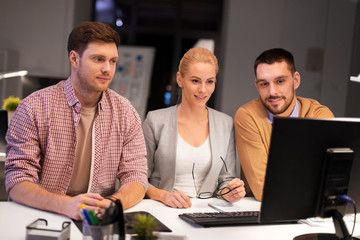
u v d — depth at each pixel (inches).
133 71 256.1
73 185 66.1
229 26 239.3
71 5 235.3
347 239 47.9
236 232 52.5
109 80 61.4
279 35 237.8
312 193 47.7
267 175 45.3
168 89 283.7
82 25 60.2
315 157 46.9
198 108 76.0
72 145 63.7
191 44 282.5
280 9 237.6
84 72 59.8
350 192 50.1
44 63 235.8
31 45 235.1
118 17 280.4
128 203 60.2
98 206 52.9
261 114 78.2
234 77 240.4
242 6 239.0
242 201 71.8
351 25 207.8
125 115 67.6
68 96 63.3
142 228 43.1
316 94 219.0
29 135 61.4
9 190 59.9
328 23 211.8
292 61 77.3
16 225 50.3
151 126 77.5
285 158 45.5
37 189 58.0
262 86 77.2
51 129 62.6
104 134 65.9
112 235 42.9
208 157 75.8
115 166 67.4
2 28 234.1
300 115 80.0
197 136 76.7
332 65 210.8
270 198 45.8
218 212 60.9
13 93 230.1
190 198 72.6
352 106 206.7
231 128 79.4
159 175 77.2
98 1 277.4
